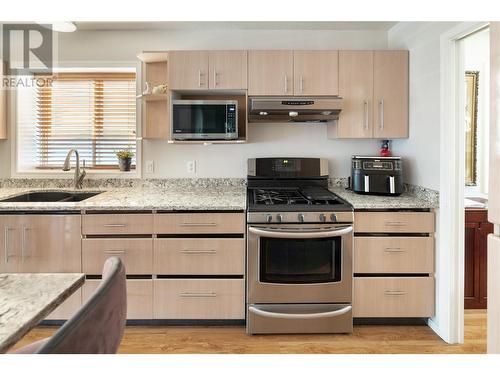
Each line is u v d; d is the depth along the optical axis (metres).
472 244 2.72
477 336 2.34
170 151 3.04
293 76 2.69
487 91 3.12
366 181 2.67
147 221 2.32
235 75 2.68
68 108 3.13
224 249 2.33
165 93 2.80
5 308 0.89
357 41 3.04
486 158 3.15
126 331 2.37
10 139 3.00
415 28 2.61
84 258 2.32
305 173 2.99
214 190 2.99
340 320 2.33
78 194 2.88
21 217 2.30
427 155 2.47
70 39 2.99
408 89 2.73
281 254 2.30
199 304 2.36
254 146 3.05
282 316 2.31
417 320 2.51
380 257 2.36
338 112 2.64
